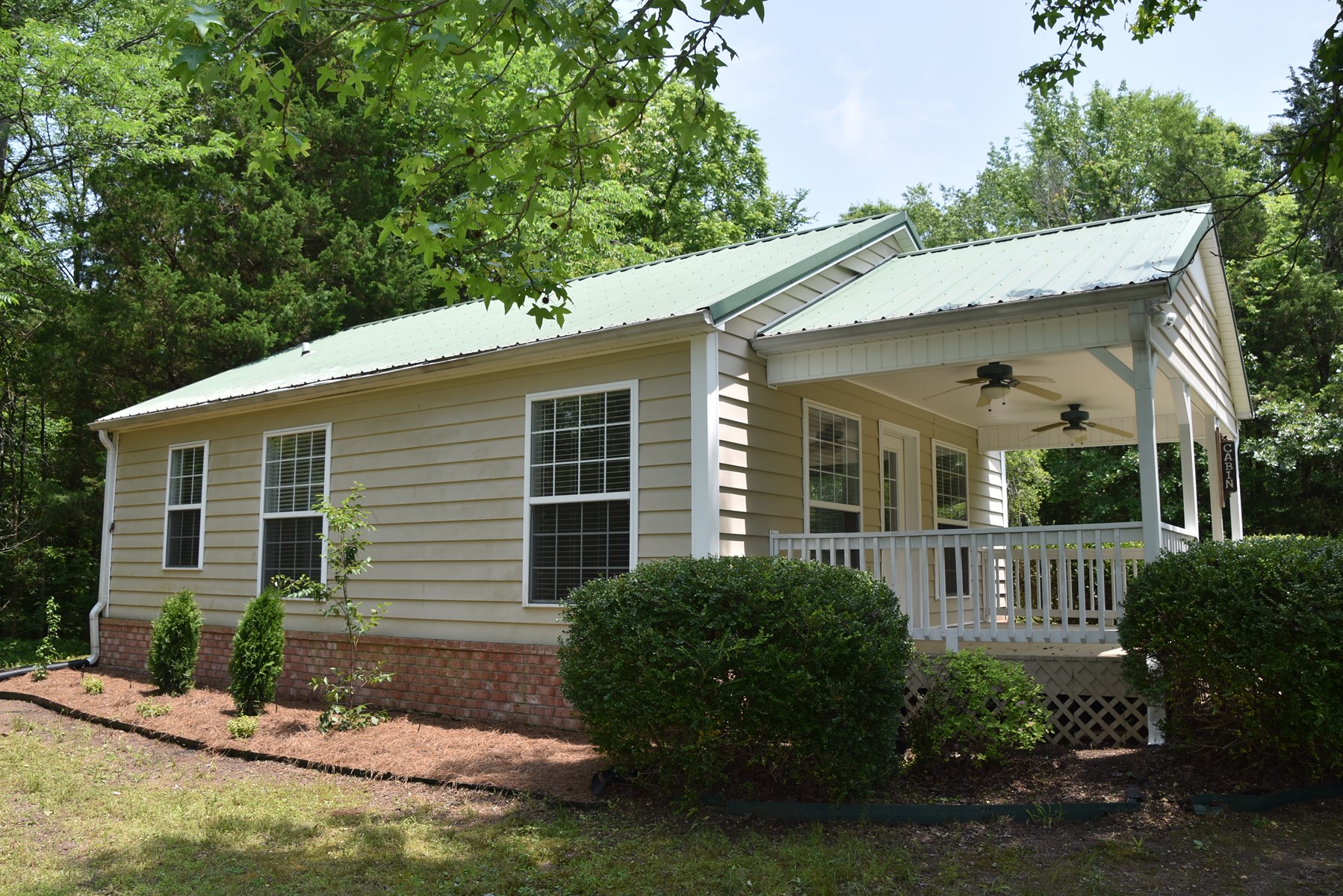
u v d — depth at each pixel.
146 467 12.81
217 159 20.80
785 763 5.87
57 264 20.39
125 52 16.86
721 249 11.19
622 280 10.69
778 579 5.89
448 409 9.28
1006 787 5.93
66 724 9.34
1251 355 20.38
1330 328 19.92
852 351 7.84
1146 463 6.55
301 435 10.68
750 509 7.90
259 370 12.68
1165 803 5.48
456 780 6.61
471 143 5.62
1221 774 5.79
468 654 8.82
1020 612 11.70
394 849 5.31
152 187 18.84
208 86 4.58
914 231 11.17
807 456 8.77
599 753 6.45
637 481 7.88
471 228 5.86
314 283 20.16
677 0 4.70
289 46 21.30
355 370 9.82
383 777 6.91
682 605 5.81
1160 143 26.03
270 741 8.05
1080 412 10.09
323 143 21.28
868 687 5.70
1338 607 5.26
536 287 5.96
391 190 22.23
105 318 17.81
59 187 19.44
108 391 18.69
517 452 8.71
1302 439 17.56
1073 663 7.02
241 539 11.20
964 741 6.22
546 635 8.34
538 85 17.83
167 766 7.56
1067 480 22.39
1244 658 5.42
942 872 4.71
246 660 9.07
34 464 19.33
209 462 11.77
